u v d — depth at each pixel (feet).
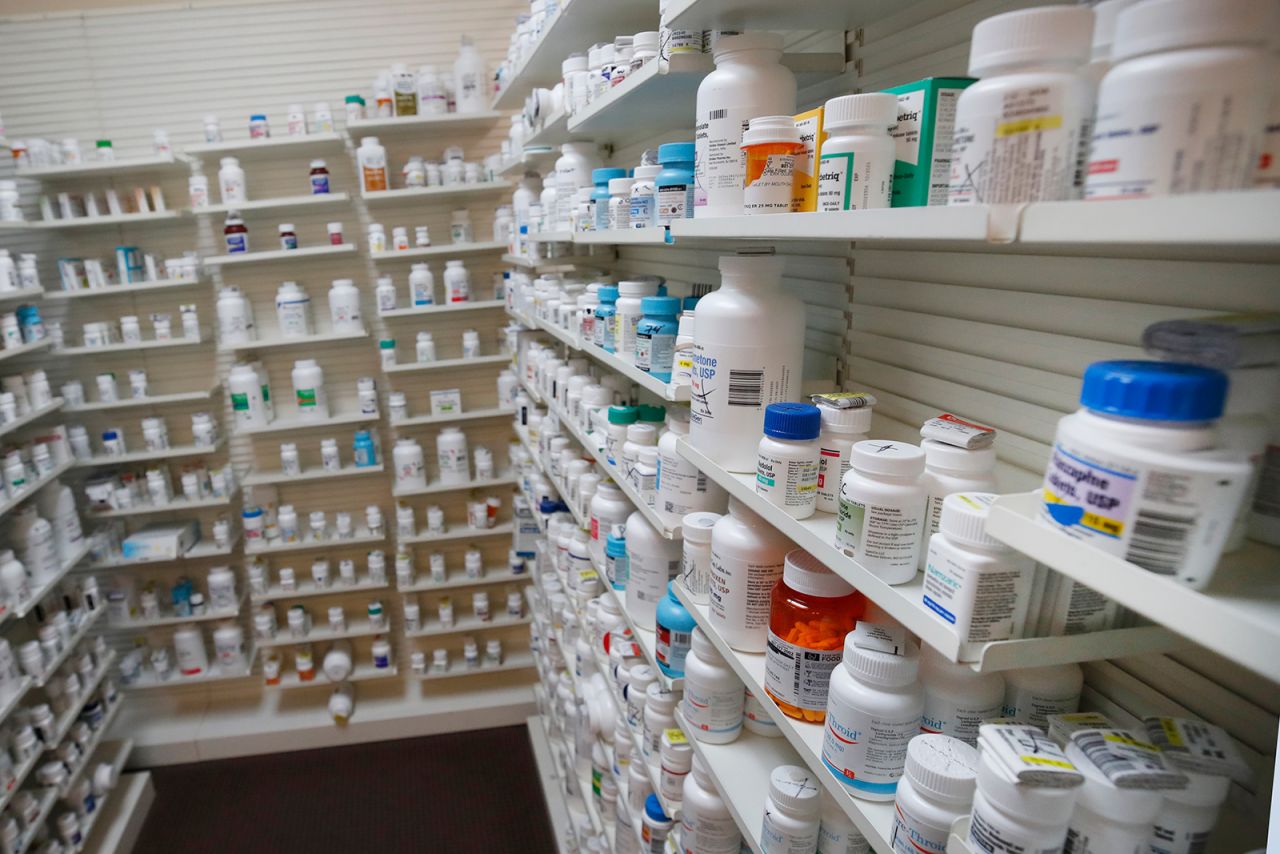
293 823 9.14
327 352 10.60
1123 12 1.33
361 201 10.23
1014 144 1.53
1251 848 2.03
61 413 9.67
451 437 10.62
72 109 9.45
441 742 10.74
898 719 2.52
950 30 3.01
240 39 9.60
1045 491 1.55
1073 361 2.60
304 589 10.70
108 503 9.71
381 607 10.96
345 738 10.70
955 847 2.02
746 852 4.17
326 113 9.37
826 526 2.70
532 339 9.16
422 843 8.79
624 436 5.23
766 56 2.96
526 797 9.58
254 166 9.86
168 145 9.05
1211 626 1.19
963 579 1.88
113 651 9.78
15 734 7.55
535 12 6.31
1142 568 1.34
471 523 11.09
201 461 10.37
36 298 9.52
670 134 6.23
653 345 4.14
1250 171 1.20
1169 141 1.24
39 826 7.82
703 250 5.97
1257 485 1.65
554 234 6.15
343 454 10.96
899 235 1.81
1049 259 2.67
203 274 9.60
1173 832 1.83
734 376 3.20
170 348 10.13
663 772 4.67
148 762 10.19
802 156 2.60
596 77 4.80
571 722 7.93
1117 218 1.24
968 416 3.14
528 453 9.87
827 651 2.91
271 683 10.75
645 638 4.89
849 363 4.08
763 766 3.91
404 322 10.73
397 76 9.27
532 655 11.62
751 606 3.45
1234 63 1.18
